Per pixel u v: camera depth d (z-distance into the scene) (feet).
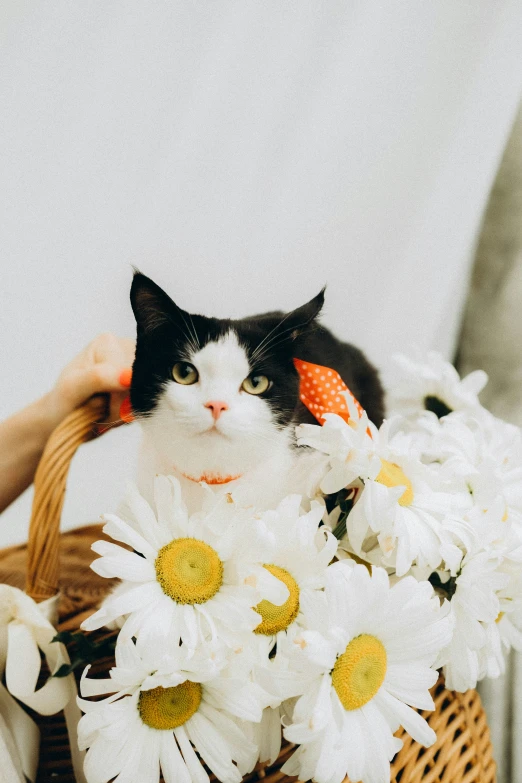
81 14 3.59
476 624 1.93
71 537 3.75
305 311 2.45
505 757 3.51
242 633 1.70
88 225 4.00
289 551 1.82
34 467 3.09
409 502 1.94
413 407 2.97
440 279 4.17
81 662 1.93
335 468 1.93
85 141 3.84
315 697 1.63
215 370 2.35
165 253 4.14
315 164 4.12
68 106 3.75
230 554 1.77
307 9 3.84
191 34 3.76
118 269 4.12
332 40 3.92
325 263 4.28
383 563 1.90
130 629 1.63
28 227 3.93
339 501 2.01
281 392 2.43
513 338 3.79
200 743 1.70
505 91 3.93
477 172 4.01
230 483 2.33
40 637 1.99
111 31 3.65
